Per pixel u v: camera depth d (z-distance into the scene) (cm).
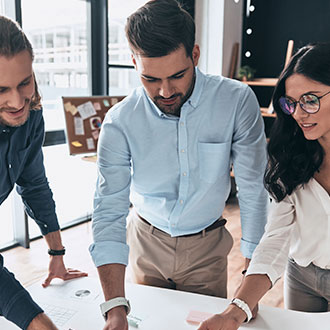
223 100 141
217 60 489
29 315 108
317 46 118
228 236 160
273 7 503
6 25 94
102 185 141
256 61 524
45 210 153
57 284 153
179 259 154
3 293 110
